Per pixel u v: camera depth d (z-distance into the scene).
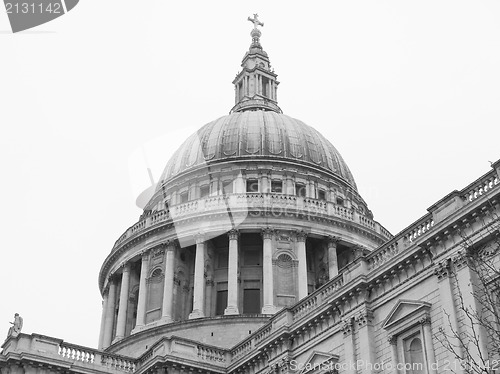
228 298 63.25
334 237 68.06
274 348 45.50
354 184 81.75
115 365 51.31
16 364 47.47
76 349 50.53
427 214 37.53
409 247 36.84
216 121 81.81
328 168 78.06
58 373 48.62
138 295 69.50
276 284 64.62
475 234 33.12
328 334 41.62
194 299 63.88
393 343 36.72
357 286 39.44
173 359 48.53
